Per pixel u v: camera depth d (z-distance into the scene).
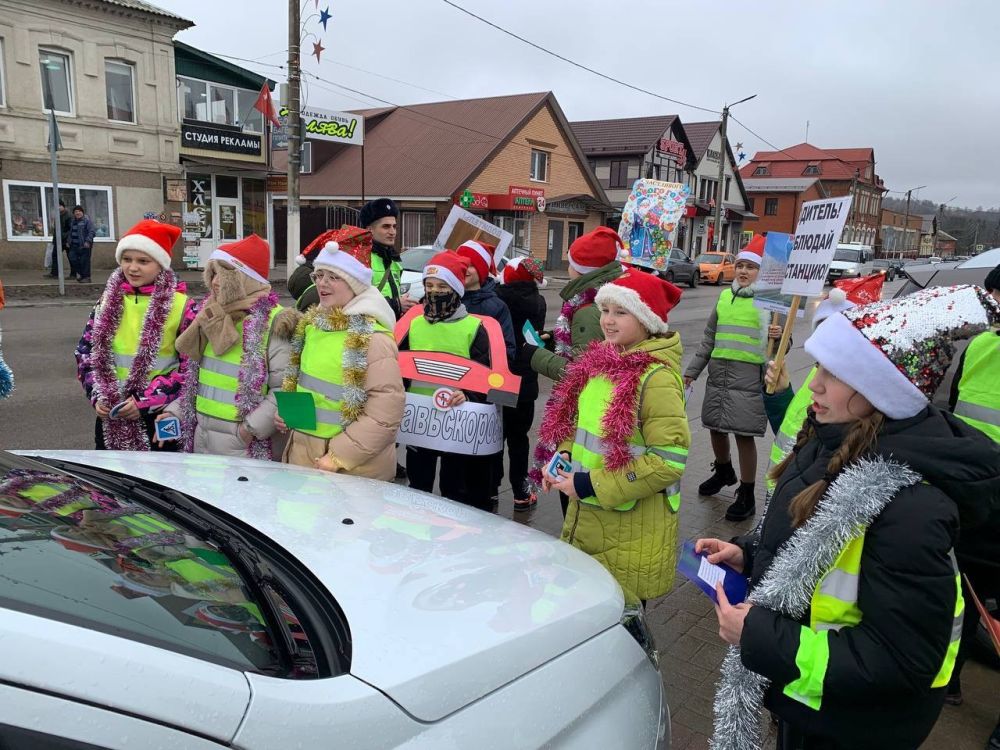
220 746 1.06
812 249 3.34
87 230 16.36
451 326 3.68
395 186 26.94
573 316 3.66
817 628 1.46
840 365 1.43
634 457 2.52
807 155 65.75
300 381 3.01
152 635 1.18
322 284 2.94
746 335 4.59
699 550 1.93
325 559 1.67
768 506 1.76
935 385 1.43
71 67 18.03
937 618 1.32
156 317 3.36
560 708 1.46
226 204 22.38
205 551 1.59
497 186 27.94
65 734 0.96
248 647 1.28
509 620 1.56
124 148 19.22
